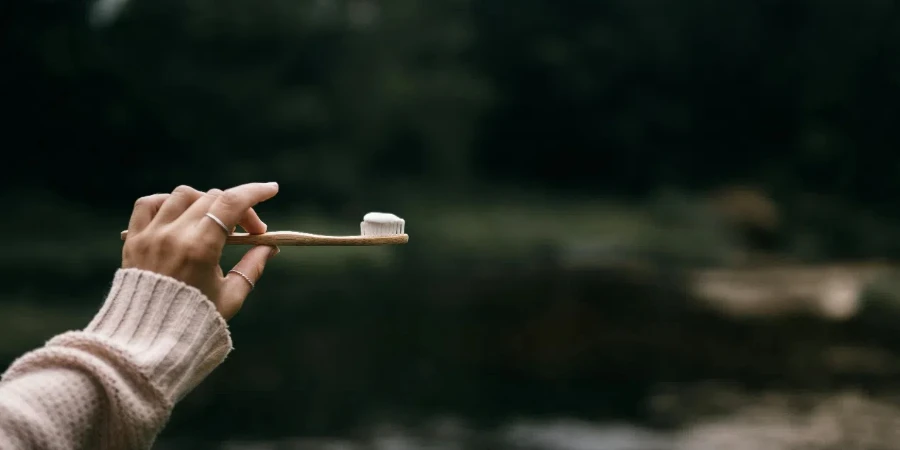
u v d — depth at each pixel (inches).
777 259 842.2
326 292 581.6
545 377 370.9
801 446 265.3
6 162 873.5
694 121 1497.3
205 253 32.4
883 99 1263.5
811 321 489.7
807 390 340.2
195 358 31.1
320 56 1235.9
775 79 1438.2
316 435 274.7
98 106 921.5
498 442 274.2
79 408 27.9
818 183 1266.0
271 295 559.5
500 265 707.4
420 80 1336.1
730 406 318.7
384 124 1283.2
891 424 290.4
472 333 465.7
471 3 1462.8
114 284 31.9
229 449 256.4
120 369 29.3
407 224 1011.3
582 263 714.8
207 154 1055.6
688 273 668.7
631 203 1312.7
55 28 913.5
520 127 1485.0
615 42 1450.5
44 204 820.6
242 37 1104.8
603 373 378.9
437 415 303.6
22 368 28.7
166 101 1010.7
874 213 1169.4
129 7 1045.8
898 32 1272.1
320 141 1198.9
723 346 433.4
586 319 502.9
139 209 33.8
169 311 31.4
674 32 1472.7
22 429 26.3
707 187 1444.4
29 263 576.7
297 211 1059.3
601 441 274.8
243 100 1098.1
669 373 377.1
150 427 29.0
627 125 1456.7
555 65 1429.6
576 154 1491.1
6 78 868.6
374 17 1322.6
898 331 460.8
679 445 269.7
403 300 568.7
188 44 1085.8
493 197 1310.3
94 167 928.9
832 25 1353.3
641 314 514.9
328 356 397.1
